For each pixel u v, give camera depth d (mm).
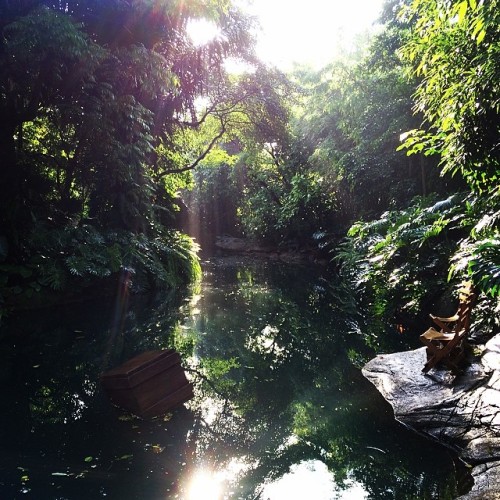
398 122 8945
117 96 7434
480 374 3256
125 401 3346
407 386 3535
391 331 5672
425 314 5422
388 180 9906
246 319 6637
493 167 3559
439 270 5699
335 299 8133
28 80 6004
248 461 2646
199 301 7980
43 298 6746
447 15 3268
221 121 12789
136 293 8148
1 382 3949
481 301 4180
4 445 2797
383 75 9672
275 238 17562
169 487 2348
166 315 6836
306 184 15273
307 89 13055
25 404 3459
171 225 12609
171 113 10250
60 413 3305
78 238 7547
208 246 20469
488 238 3752
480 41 3031
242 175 19422
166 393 3504
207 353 4992
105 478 2428
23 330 5699
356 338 5512
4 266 6477
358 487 2375
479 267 3312
